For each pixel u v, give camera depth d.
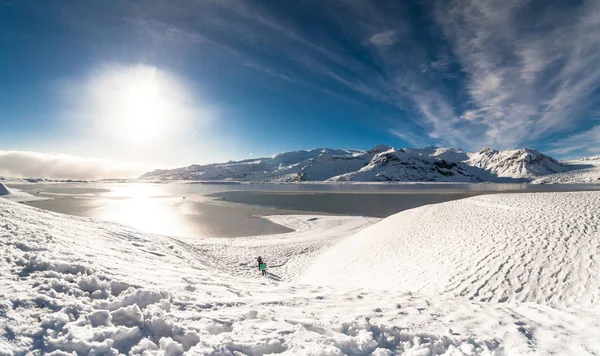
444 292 10.13
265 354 4.02
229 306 5.79
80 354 3.49
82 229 14.06
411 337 4.93
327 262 18.08
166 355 3.72
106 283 5.56
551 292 8.93
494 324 5.73
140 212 48.78
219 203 64.69
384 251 15.80
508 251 11.52
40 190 119.44
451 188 132.88
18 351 3.30
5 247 6.68
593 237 10.96
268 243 24.80
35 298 4.41
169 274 8.27
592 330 5.41
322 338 4.55
